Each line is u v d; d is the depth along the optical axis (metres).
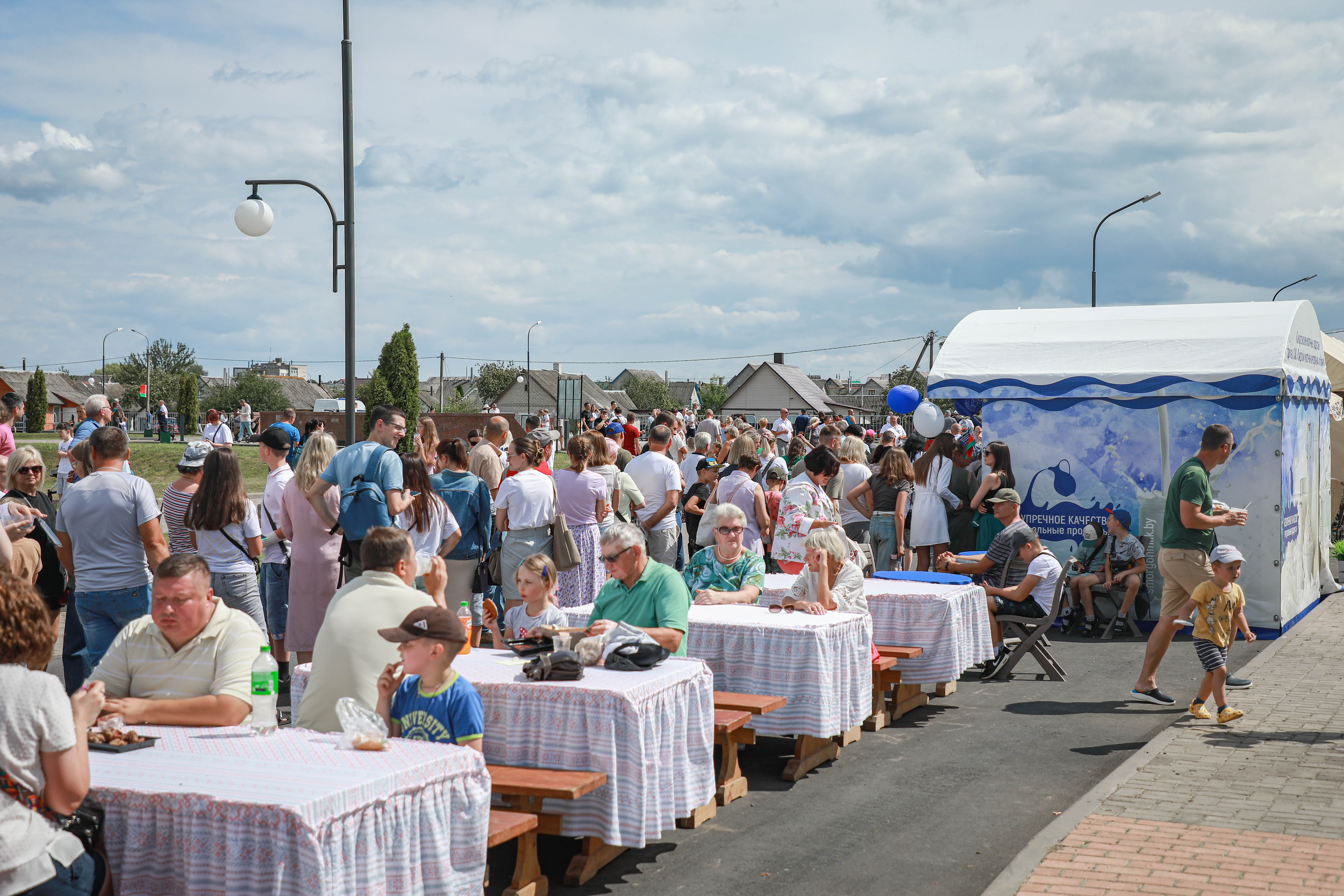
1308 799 5.52
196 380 64.94
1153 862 4.68
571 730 4.51
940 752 6.67
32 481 7.88
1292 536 11.04
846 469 11.73
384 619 4.44
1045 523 11.75
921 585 8.10
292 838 2.97
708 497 12.73
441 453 8.58
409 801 3.34
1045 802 5.71
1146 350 11.44
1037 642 8.79
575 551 8.86
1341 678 8.49
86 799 3.13
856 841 5.12
